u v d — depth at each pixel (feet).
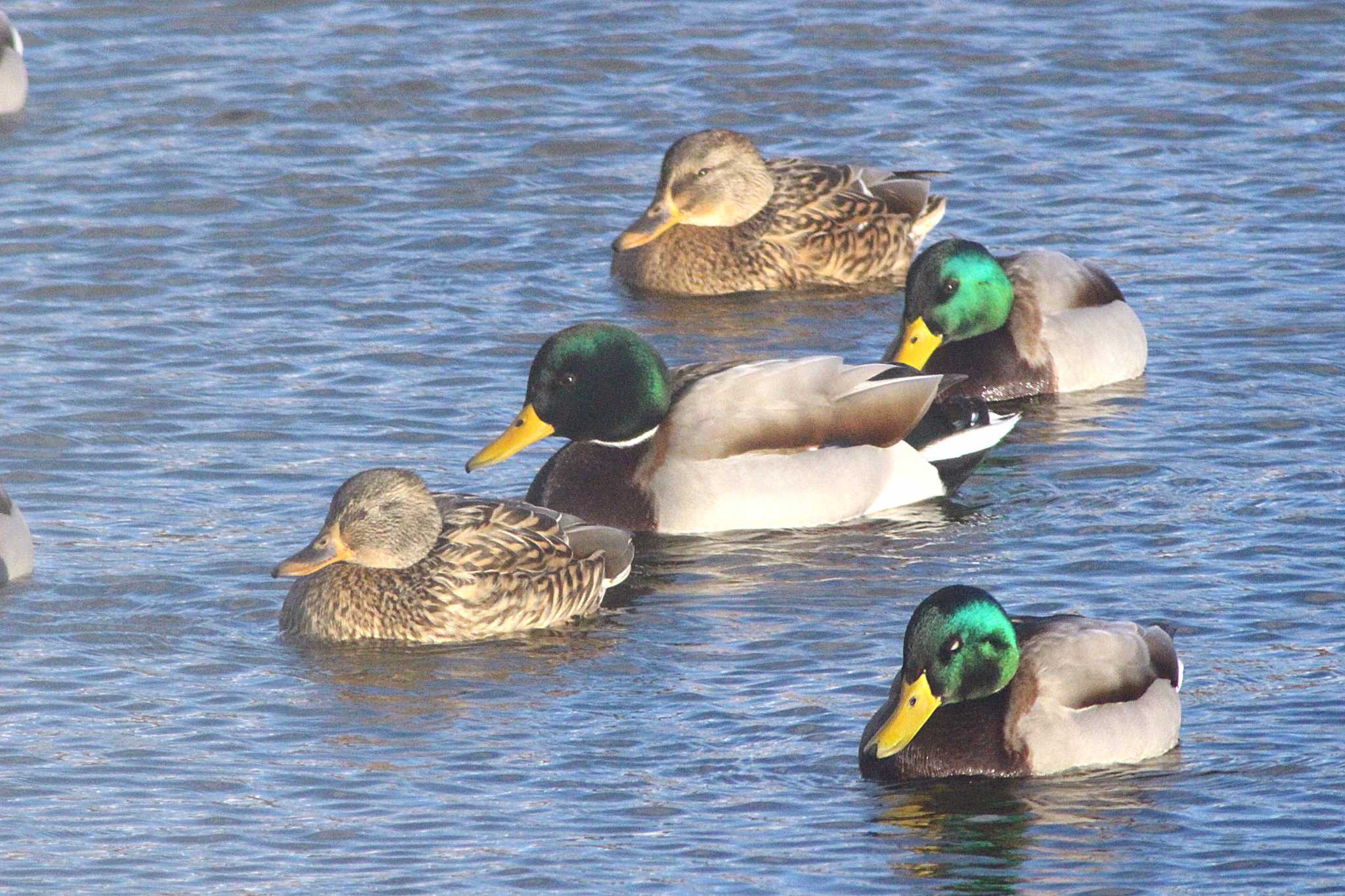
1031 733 43.60
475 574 51.06
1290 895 38.70
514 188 82.28
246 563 53.83
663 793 42.70
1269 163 83.56
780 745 44.83
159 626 50.60
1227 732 45.06
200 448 60.75
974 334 67.77
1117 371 67.72
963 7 98.89
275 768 43.65
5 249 75.46
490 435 62.49
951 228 79.92
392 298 72.69
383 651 50.01
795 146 86.12
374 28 96.32
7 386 64.39
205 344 68.28
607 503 58.49
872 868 39.78
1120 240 77.61
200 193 80.53
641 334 72.59
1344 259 75.41
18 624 50.19
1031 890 39.04
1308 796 42.32
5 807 41.73
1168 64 92.48
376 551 50.80
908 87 91.09
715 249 77.92
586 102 89.51
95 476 58.80
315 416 63.21
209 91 89.66
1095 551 54.80
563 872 39.45
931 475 59.72
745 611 52.11
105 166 82.69
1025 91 90.48
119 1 98.73
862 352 71.36
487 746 44.73
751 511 58.29
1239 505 57.36
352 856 40.01
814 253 79.30
